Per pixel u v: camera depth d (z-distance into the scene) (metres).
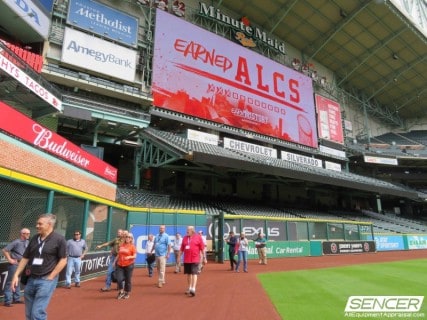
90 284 10.26
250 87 31.75
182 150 20.39
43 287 4.16
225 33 34.06
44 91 13.88
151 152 22.86
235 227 20.44
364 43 41.31
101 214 12.83
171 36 27.14
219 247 18.38
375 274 12.54
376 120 54.25
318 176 27.98
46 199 9.02
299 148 34.62
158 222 17.30
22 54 18.52
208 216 19.92
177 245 13.81
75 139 23.38
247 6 35.44
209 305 7.16
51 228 4.45
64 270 9.77
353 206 44.62
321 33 39.94
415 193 39.88
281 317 6.07
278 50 37.94
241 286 9.84
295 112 35.34
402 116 57.62
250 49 34.72
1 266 7.01
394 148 47.44
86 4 23.19
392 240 31.00
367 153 41.88
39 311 4.09
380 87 49.12
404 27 38.69
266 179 31.23
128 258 8.02
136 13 27.52
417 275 12.21
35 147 10.11
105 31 23.69
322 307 6.93
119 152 26.50
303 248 23.11
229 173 28.94
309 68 42.34
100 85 21.88
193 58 28.03
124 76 23.83
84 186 13.32
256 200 32.16
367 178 41.69
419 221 44.78
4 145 8.72
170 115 25.53
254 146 30.41
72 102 19.66
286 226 22.81
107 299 7.84
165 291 9.00
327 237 25.05
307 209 33.88
